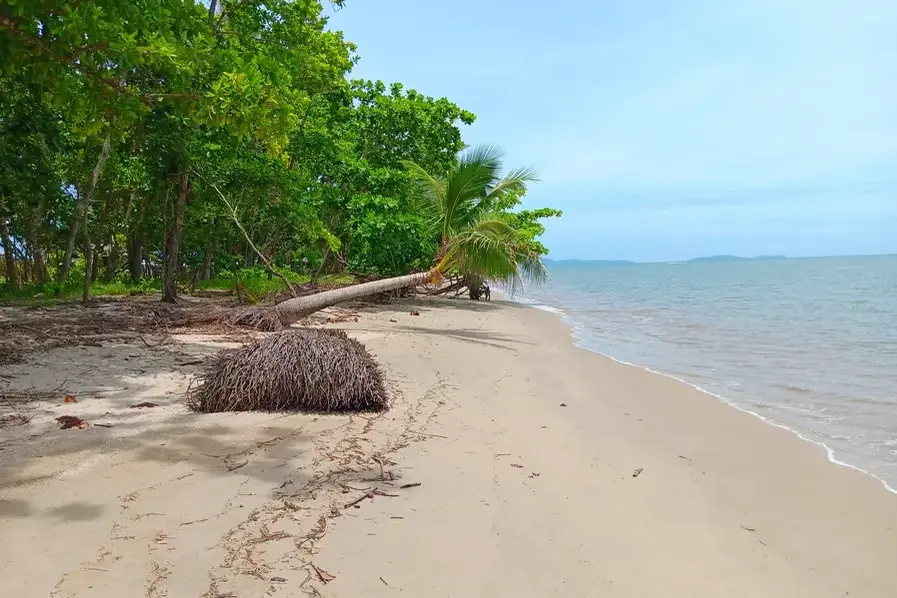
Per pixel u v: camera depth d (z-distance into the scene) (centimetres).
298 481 413
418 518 371
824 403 801
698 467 527
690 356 1220
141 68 803
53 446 449
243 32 1313
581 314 2248
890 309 2309
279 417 554
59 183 1706
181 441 475
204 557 307
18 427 490
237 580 288
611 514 408
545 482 455
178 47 632
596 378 936
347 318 1434
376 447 497
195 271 2231
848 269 9100
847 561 366
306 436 507
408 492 411
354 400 593
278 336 613
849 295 3219
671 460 541
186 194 1611
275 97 636
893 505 457
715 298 3147
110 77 625
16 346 834
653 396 820
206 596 274
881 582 342
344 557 318
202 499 373
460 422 598
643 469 509
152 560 301
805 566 357
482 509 393
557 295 3725
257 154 1648
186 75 641
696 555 360
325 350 598
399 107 2102
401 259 1908
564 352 1220
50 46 536
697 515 421
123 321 1145
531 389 804
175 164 1456
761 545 381
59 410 545
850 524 421
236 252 2812
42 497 363
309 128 1839
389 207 1816
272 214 1878
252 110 605
